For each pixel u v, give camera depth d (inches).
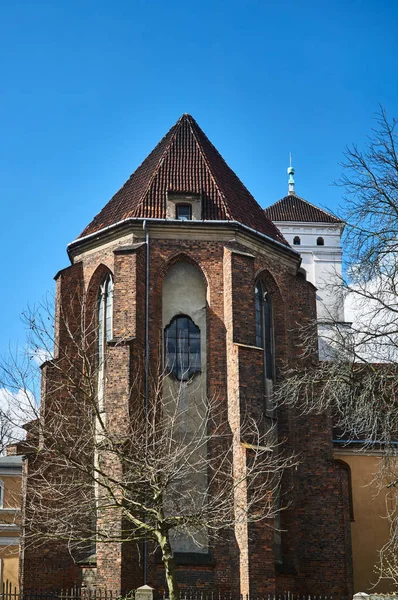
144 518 1210.0
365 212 1110.4
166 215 1521.9
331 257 2940.5
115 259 1445.6
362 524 1619.1
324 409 1357.0
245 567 1254.9
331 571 1440.7
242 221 1569.9
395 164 1116.5
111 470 1222.9
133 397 1342.3
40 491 1239.5
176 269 1505.9
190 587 1309.1
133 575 1256.8
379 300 1073.5
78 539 996.6
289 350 1569.9
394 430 1135.6
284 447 1499.8
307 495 1489.9
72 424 1179.3
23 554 1347.2
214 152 1758.1
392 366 1089.4
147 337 1421.0
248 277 1466.5
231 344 1422.2
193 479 1371.8
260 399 1391.5
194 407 1423.5
